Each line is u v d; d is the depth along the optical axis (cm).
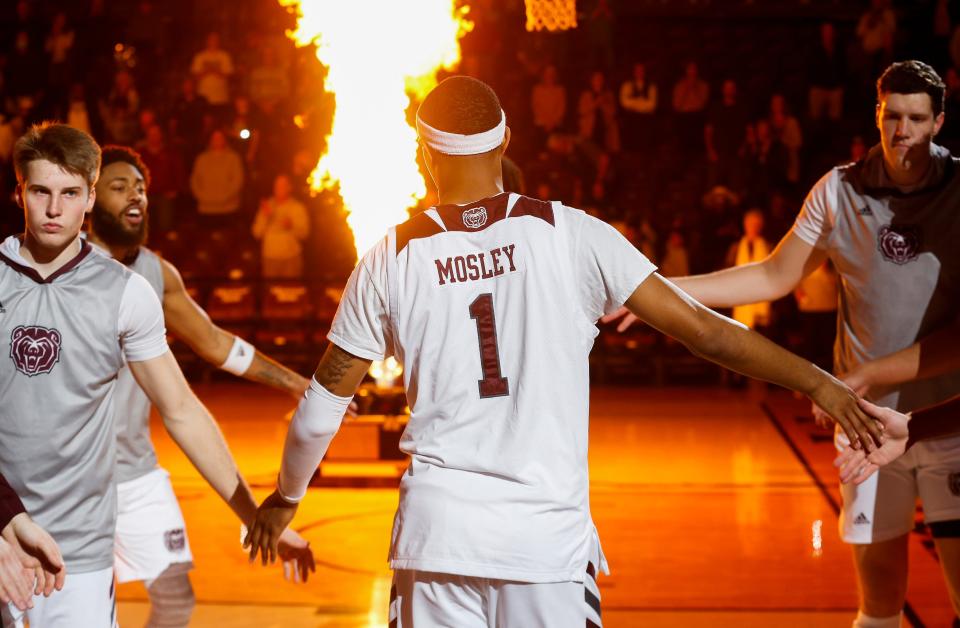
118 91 1338
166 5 1517
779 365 260
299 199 1220
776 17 1584
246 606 500
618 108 1462
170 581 376
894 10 1540
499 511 243
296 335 1161
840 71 1459
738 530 627
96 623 297
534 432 246
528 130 1410
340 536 614
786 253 377
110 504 302
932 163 348
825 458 807
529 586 244
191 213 1287
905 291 351
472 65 1412
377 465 754
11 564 275
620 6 1589
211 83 1347
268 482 727
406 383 255
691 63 1419
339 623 478
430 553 243
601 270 251
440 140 258
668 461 800
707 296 382
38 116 1420
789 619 485
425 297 251
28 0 1577
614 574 550
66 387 287
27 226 285
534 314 248
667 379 1163
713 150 1329
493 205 255
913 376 341
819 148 1390
